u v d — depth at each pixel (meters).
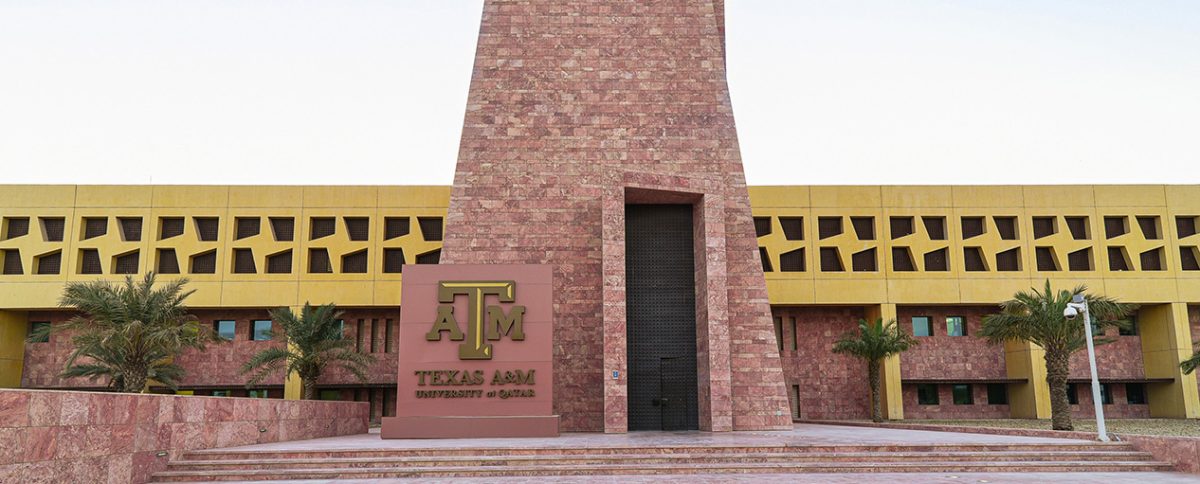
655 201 29.55
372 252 44.38
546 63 31.22
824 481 15.43
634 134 30.69
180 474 16.52
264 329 45.44
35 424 12.70
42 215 43.97
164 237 44.97
